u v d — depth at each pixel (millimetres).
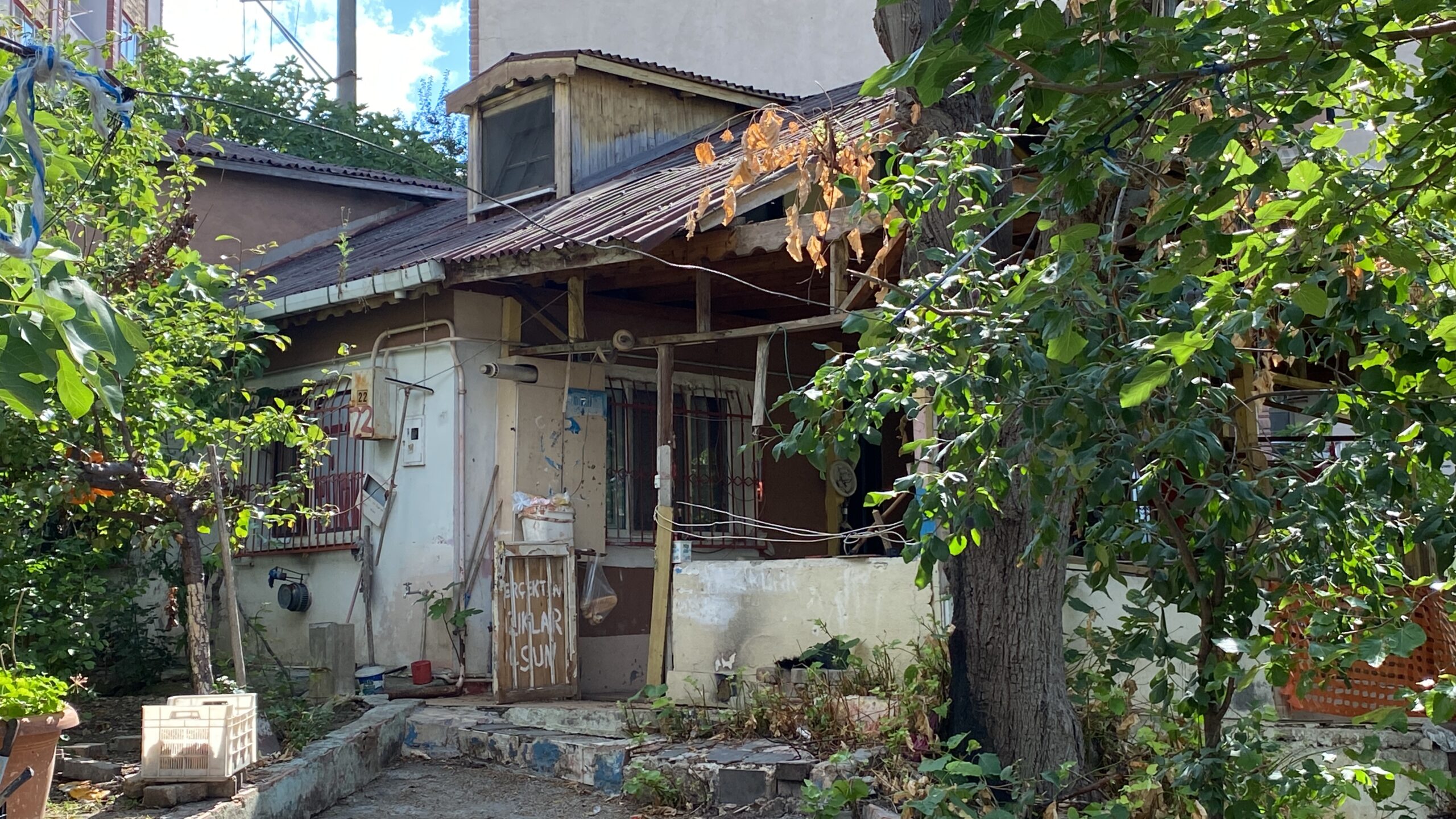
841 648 7012
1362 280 3711
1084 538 4855
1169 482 4289
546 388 9594
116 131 6789
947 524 4105
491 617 9266
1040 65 2879
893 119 6059
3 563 7188
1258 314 3379
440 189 15844
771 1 17922
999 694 5672
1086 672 5527
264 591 10750
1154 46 3193
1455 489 4199
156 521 7441
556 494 9508
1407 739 6184
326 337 10508
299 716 7352
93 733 7320
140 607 10000
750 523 8203
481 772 7336
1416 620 5949
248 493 10695
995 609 5699
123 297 6945
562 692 8586
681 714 7156
